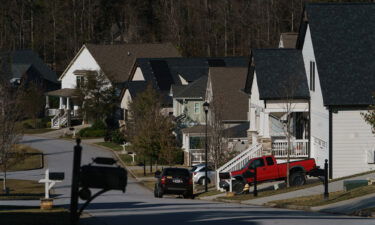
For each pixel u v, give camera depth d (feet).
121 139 557.33
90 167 102.47
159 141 429.38
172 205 221.25
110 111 621.31
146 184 388.98
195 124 539.29
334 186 261.24
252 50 335.47
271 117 340.80
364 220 156.76
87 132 610.24
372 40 312.09
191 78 608.60
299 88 323.78
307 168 296.10
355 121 298.76
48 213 159.63
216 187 337.52
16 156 379.14
